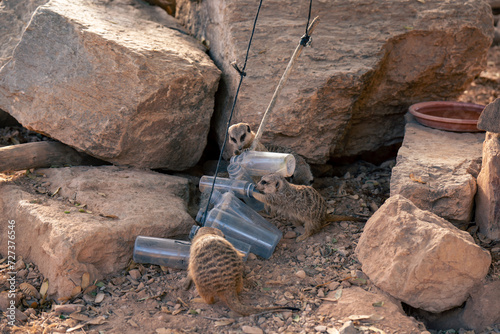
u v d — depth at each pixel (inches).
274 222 162.9
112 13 204.5
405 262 119.6
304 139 180.4
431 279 116.5
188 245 135.3
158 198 154.9
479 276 118.0
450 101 198.8
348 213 168.2
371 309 115.2
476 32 195.3
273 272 134.3
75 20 170.4
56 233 130.0
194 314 117.3
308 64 181.3
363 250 132.8
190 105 174.4
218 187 154.9
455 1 199.5
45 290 129.3
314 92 172.9
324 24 196.4
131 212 143.3
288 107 172.2
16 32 202.8
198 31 216.4
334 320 113.0
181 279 131.1
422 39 192.9
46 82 167.2
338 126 184.2
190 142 181.3
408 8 196.5
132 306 121.2
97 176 161.0
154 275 134.2
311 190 150.9
